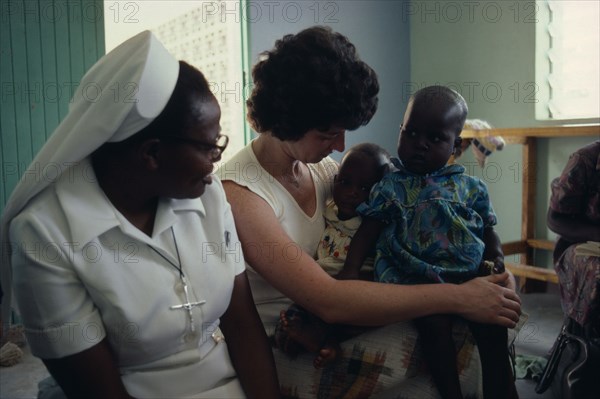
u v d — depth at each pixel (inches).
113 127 37.6
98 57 143.4
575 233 96.2
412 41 190.5
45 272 37.8
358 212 57.5
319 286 50.8
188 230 45.1
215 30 189.3
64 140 38.4
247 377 48.5
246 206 53.6
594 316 87.6
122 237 41.1
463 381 51.9
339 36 53.2
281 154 57.3
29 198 39.2
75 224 38.5
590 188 95.4
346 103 51.0
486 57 168.7
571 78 153.8
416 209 55.5
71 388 39.6
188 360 44.1
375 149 60.7
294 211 58.1
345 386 53.2
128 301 40.0
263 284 58.2
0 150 135.4
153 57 38.3
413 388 52.6
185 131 40.1
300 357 55.6
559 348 90.7
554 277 135.0
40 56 137.3
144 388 42.7
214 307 45.0
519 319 55.4
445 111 54.5
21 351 119.3
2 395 102.7
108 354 40.1
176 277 43.1
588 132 128.0
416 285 51.2
